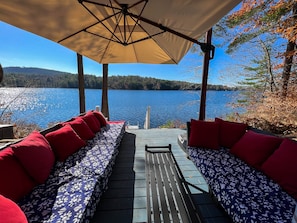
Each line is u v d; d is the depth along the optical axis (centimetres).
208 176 183
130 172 245
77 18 193
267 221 120
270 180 169
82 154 222
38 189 150
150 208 155
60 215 121
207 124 264
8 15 172
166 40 230
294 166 156
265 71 650
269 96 559
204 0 148
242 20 590
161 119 935
